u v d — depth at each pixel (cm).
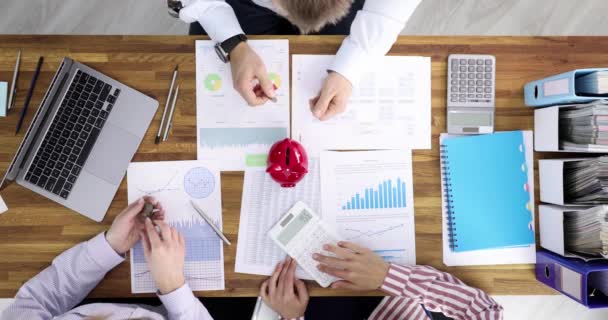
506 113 106
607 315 167
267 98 101
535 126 103
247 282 103
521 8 174
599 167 88
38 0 168
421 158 105
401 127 105
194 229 103
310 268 102
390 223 105
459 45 104
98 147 101
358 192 105
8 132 101
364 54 95
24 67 101
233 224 103
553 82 92
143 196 102
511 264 104
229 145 103
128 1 170
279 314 103
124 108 102
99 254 96
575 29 174
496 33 174
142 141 103
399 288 97
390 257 105
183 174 103
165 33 171
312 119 104
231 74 102
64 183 100
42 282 96
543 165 102
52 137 100
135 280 102
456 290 96
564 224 97
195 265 102
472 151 103
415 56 104
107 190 101
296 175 98
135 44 102
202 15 98
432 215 105
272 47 103
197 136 103
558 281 94
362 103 104
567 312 167
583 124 90
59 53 101
